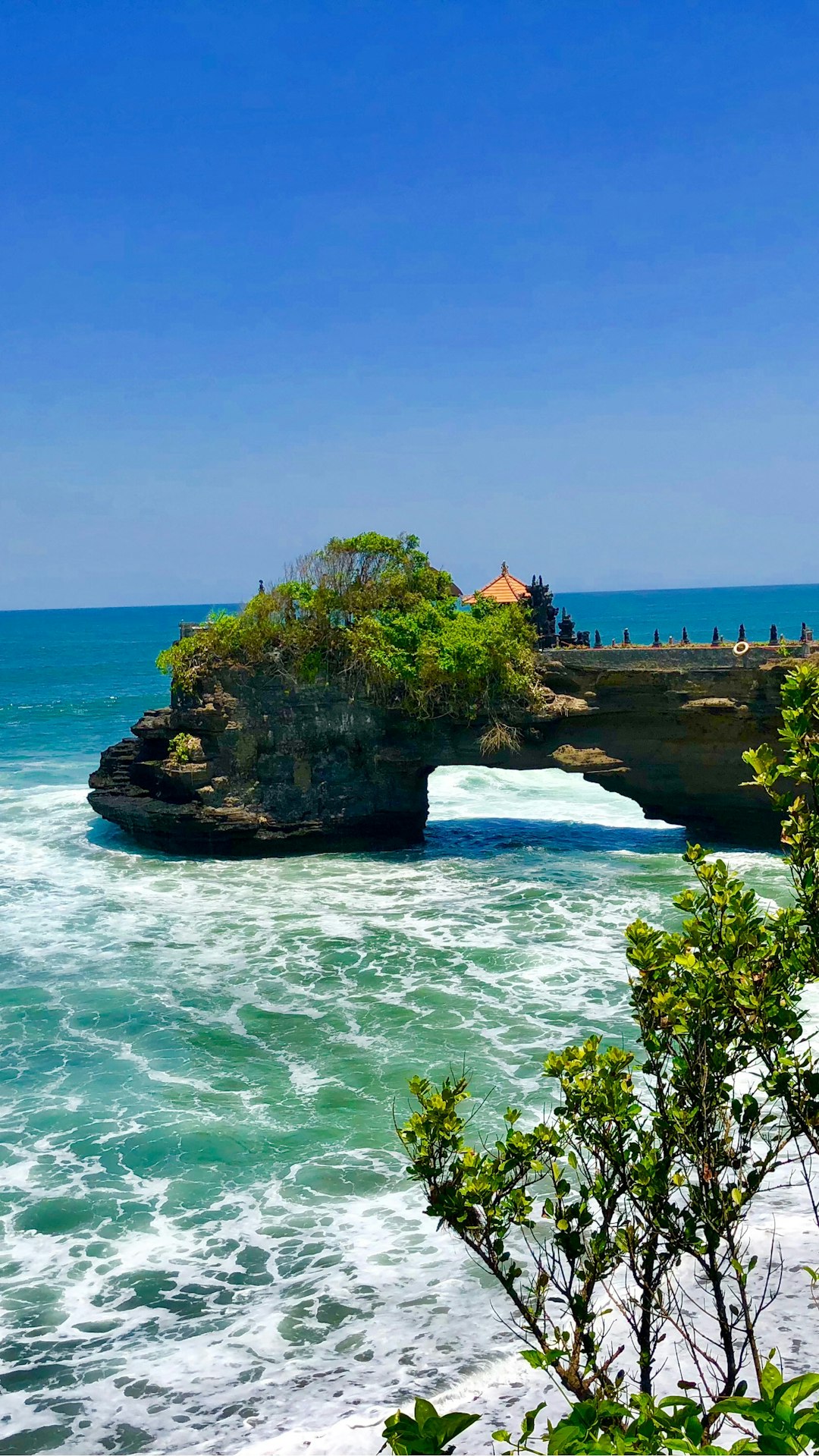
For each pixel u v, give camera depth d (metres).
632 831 48.41
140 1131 21.41
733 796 42.81
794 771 8.78
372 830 44.81
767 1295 14.31
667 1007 8.69
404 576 45.88
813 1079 8.67
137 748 47.84
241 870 41.59
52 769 66.81
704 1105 8.54
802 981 8.87
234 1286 16.77
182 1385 14.50
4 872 41.47
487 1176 8.53
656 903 35.91
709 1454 5.69
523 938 32.50
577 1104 9.03
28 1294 16.62
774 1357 12.67
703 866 9.19
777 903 34.12
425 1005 27.36
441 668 42.50
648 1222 8.83
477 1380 13.64
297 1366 14.74
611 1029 25.45
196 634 45.50
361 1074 23.64
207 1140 21.03
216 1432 13.41
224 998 28.27
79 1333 15.73
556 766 44.12
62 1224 18.41
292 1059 24.52
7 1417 14.00
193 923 34.69
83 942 32.94
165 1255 17.59
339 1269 17.09
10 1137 21.19
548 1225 17.84
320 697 43.91
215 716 43.22
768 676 40.88
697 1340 13.34
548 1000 27.42
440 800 57.69
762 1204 17.05
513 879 39.47
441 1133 8.70
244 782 43.91
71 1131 21.45
